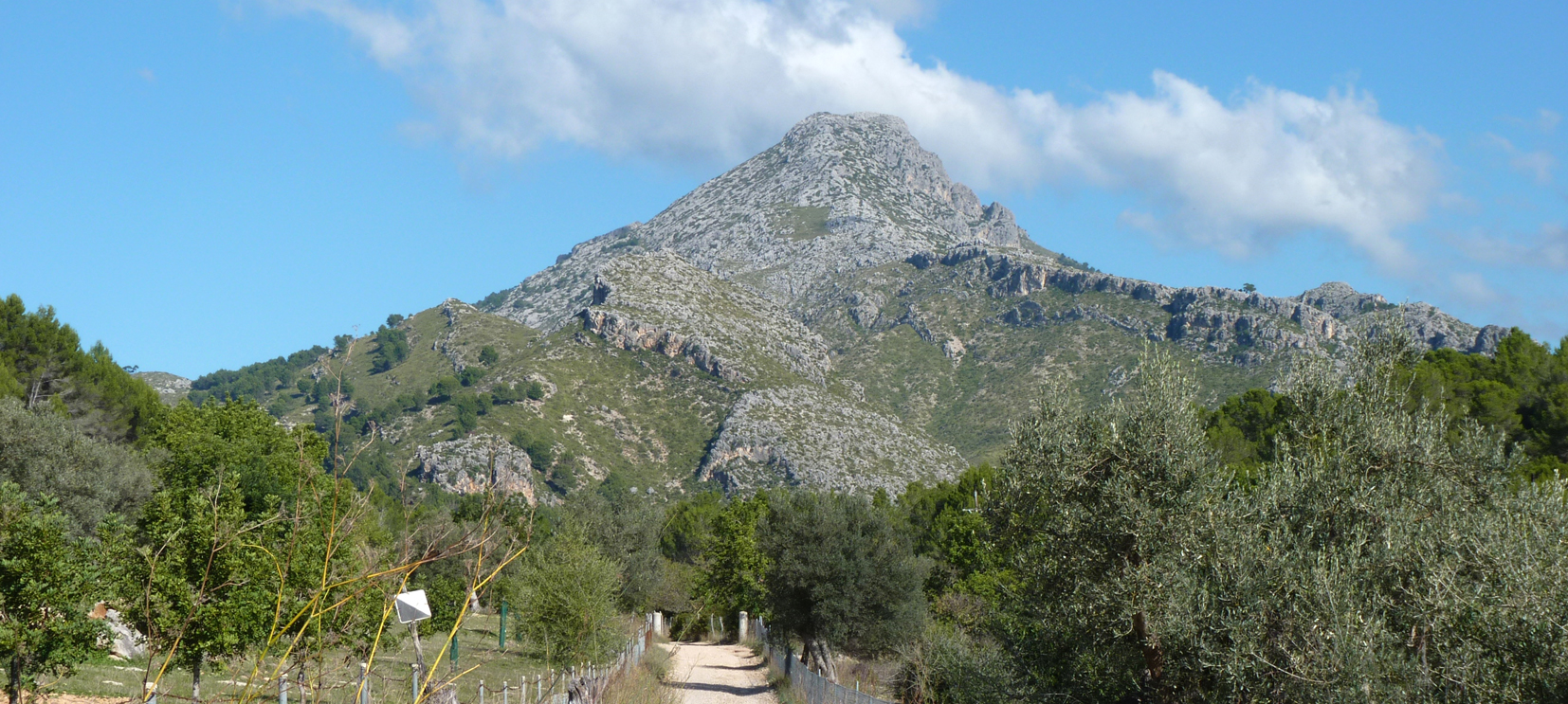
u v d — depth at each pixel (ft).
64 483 88.79
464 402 504.84
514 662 93.35
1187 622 37.83
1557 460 82.64
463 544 19.42
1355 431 42.57
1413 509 38.99
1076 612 44.21
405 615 21.53
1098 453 45.50
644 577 153.99
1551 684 28.71
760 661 131.95
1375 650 32.07
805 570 98.37
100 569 34.96
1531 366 104.47
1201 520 41.14
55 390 137.39
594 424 543.39
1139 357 46.50
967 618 101.09
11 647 30.55
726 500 466.70
